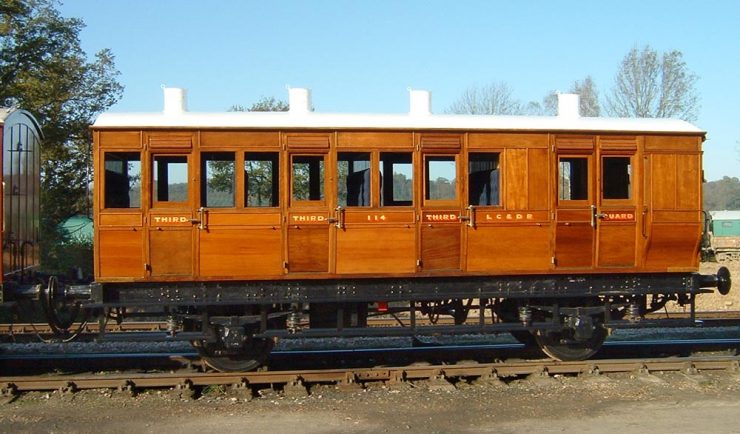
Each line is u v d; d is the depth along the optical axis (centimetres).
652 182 1018
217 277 924
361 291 961
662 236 1019
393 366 1014
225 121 934
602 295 1015
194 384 900
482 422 767
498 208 977
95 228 906
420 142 960
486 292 988
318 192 957
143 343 1168
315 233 941
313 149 942
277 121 941
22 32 2534
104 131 912
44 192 2694
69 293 949
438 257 964
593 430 739
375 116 972
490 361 1042
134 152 918
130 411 809
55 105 2645
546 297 1009
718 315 1377
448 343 1182
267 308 968
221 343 959
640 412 802
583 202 1001
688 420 771
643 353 1094
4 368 980
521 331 1114
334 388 907
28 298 946
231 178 938
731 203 9238
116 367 996
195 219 919
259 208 931
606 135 1005
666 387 907
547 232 988
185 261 920
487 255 975
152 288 925
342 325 965
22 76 2530
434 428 746
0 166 916
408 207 955
